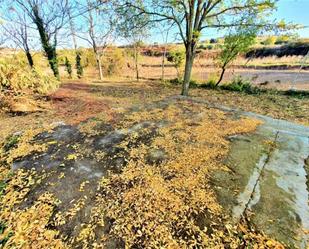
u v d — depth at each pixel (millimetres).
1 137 4133
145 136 4078
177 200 2393
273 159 3246
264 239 1909
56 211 2291
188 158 3258
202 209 2258
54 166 3135
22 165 3180
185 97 7633
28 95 6395
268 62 20781
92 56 19000
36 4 9812
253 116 5383
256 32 9008
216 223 2088
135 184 2689
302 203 2344
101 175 2900
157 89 11586
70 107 6309
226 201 2367
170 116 5191
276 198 2410
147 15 8273
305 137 4070
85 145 3766
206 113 5445
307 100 8773
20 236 2002
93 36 15188
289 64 19172
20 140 3998
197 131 4270
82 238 1969
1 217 2230
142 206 2322
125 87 11992
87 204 2379
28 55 10406
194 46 8375
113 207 2322
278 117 6352
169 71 21938
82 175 2906
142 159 3270
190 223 2092
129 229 2043
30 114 5551
